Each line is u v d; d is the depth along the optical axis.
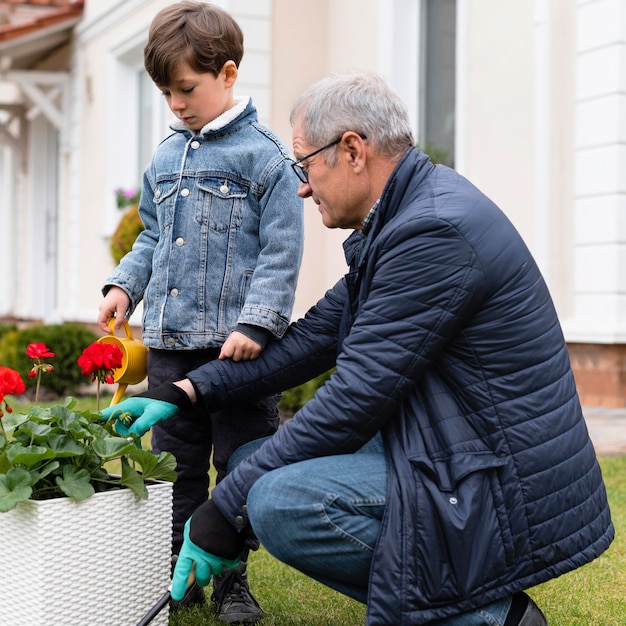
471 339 1.89
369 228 2.07
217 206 2.55
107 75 10.28
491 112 6.55
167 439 2.59
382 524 1.83
